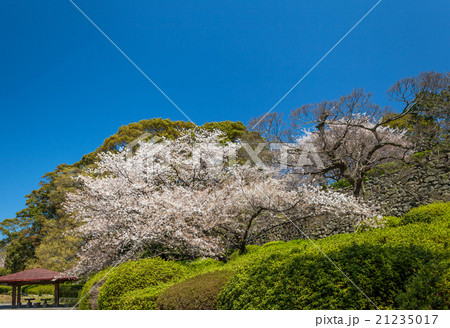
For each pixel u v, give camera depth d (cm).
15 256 2544
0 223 2916
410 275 388
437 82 1295
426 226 688
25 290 2748
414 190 1270
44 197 2772
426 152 1427
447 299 334
